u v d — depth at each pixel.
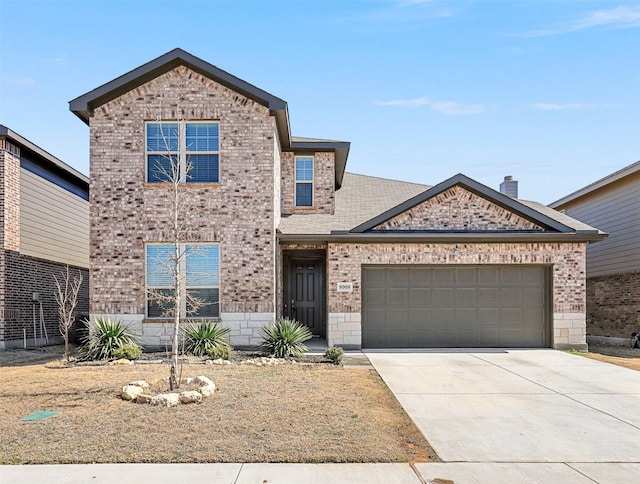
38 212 15.77
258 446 5.64
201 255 12.98
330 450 5.55
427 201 14.08
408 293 13.91
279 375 9.48
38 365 10.94
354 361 11.48
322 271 16.05
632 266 16.72
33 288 15.39
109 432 6.04
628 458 5.50
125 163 12.88
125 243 12.79
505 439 6.08
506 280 13.98
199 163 13.10
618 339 17.44
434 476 4.95
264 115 13.10
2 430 6.12
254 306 12.85
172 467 5.11
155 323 12.62
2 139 14.02
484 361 11.59
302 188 16.31
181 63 13.02
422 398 8.03
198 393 7.50
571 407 7.59
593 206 19.58
